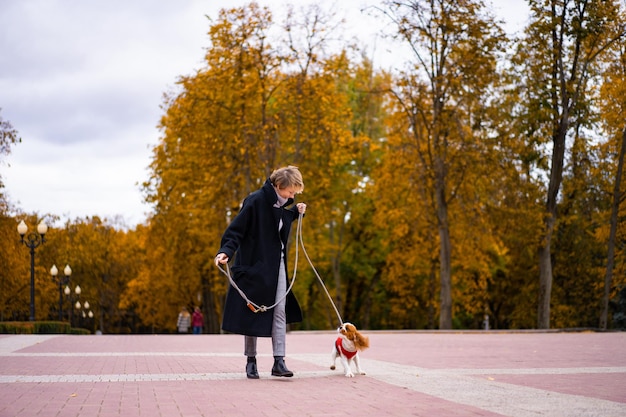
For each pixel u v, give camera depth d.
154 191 39.31
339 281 44.66
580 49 34.78
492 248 38.88
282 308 8.47
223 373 9.42
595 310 42.28
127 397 6.94
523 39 33.97
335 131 35.44
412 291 46.84
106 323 80.31
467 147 32.78
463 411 5.94
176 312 50.88
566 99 34.03
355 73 39.31
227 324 8.26
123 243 75.69
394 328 52.47
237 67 34.00
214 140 34.47
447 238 34.19
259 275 8.23
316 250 40.03
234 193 35.34
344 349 8.84
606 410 5.98
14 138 39.47
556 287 42.97
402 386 7.77
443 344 17.92
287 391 7.35
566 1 33.62
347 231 47.59
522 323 45.78
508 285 46.66
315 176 35.84
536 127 33.97
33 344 17.25
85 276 73.38
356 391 7.34
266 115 36.06
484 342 18.92
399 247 42.28
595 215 38.34
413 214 36.72
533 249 39.22
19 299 51.50
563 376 9.02
